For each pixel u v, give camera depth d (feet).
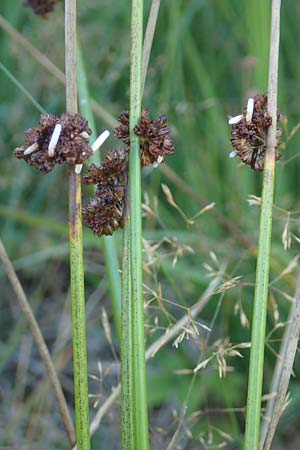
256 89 1.57
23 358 1.69
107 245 1.21
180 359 1.60
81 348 1.00
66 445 1.55
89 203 0.99
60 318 1.90
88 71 1.93
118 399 1.34
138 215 0.98
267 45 1.56
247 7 1.65
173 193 1.81
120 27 2.00
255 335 0.99
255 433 1.00
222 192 1.77
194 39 2.00
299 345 1.46
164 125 0.98
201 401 1.55
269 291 1.28
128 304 1.00
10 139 1.96
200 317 1.68
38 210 1.96
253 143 0.99
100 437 1.56
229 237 1.62
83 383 1.00
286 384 1.03
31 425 1.51
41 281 1.85
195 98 1.92
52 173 1.92
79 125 0.97
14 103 1.96
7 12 1.96
